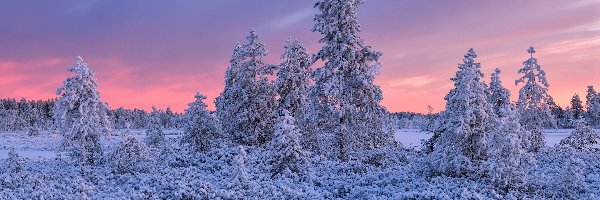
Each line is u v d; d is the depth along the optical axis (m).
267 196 19.80
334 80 29.34
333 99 29.59
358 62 30.67
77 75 25.70
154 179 22.33
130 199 18.88
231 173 24.86
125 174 23.97
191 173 24.28
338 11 29.72
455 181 20.47
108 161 26.45
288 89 34.91
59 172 24.92
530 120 33.75
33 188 20.97
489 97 28.30
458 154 20.78
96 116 26.20
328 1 30.09
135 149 25.33
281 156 24.02
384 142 33.69
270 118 35.47
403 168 25.97
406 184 20.88
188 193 19.33
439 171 21.38
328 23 30.11
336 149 29.83
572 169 19.09
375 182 22.08
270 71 36.19
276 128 24.53
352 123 30.09
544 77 34.12
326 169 26.44
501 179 18.77
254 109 35.44
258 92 35.81
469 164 20.39
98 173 24.30
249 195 19.75
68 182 22.20
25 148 51.28
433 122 25.77
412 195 18.25
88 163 27.02
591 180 22.09
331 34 30.41
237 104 35.59
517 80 35.16
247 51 35.78
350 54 29.31
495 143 18.33
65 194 19.72
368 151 31.47
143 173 24.45
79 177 22.53
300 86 34.66
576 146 32.22
